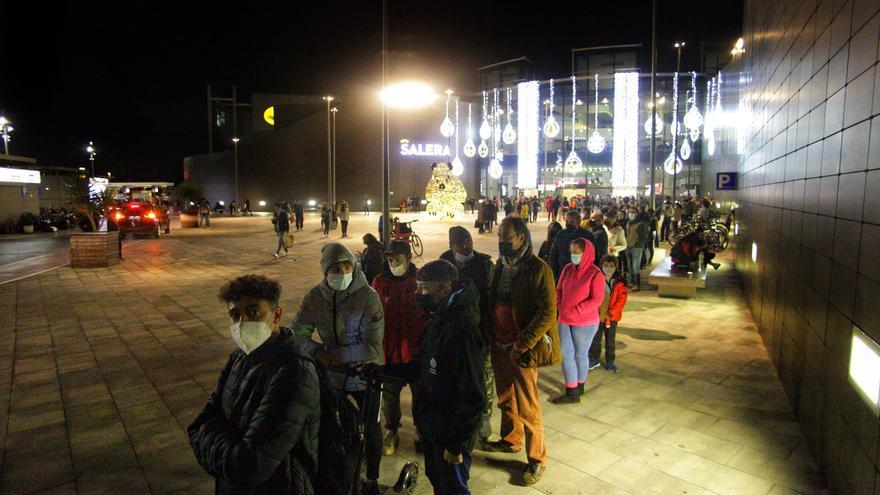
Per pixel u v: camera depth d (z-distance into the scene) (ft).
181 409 17.61
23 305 33.96
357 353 12.22
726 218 74.08
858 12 11.84
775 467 13.87
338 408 8.32
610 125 176.55
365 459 11.50
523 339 12.99
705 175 125.70
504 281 13.99
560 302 17.89
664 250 65.10
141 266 52.44
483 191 202.69
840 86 13.15
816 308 14.65
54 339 25.96
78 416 17.06
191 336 26.48
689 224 59.82
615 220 40.55
